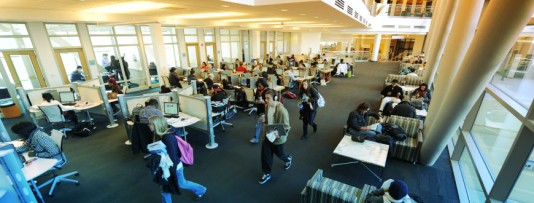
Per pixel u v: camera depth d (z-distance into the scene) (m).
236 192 3.72
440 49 7.67
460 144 4.42
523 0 2.11
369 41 27.58
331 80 12.97
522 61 3.60
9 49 7.24
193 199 3.56
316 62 13.85
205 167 4.39
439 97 4.30
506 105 3.02
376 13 18.28
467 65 2.85
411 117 5.11
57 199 3.58
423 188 3.85
